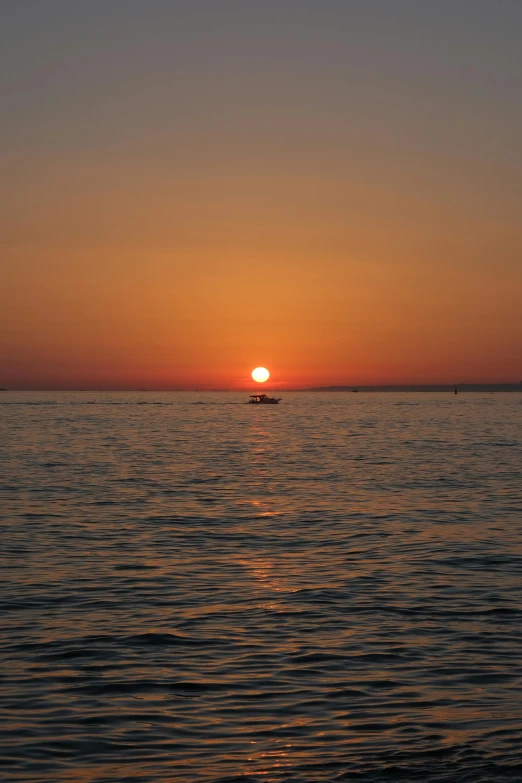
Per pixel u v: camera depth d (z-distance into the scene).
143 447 88.81
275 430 130.12
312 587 24.89
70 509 40.84
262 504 43.31
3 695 15.99
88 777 12.77
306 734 14.30
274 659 18.25
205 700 15.84
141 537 33.16
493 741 13.91
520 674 17.28
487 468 64.62
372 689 16.44
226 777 12.77
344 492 48.81
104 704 15.61
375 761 13.22
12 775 12.79
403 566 27.86
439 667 17.73
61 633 20.05
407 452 82.62
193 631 20.31
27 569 26.97
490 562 28.42
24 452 80.19
